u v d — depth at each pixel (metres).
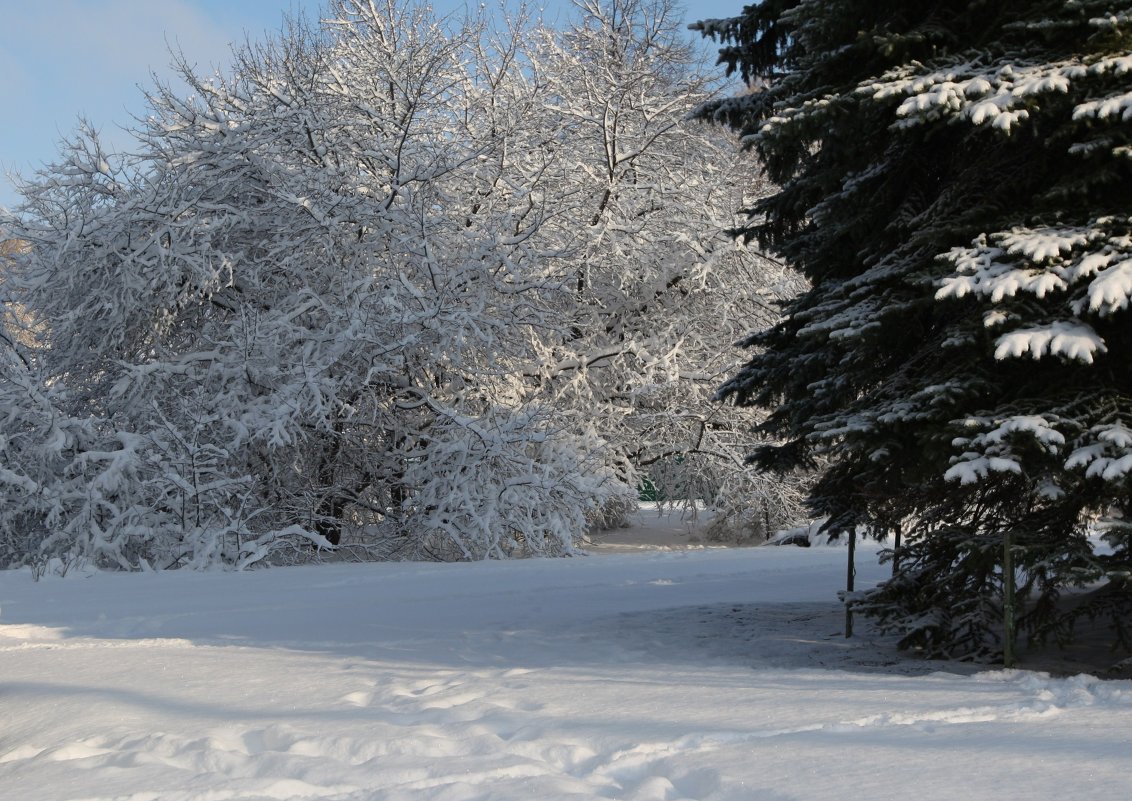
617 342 27.56
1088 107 7.67
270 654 9.51
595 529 31.77
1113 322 7.92
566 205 25.59
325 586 15.70
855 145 9.56
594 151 27.59
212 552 19.25
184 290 22.31
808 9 9.54
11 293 22.80
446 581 16.11
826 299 9.81
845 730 5.56
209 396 22.11
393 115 23.98
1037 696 6.43
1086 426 7.65
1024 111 7.80
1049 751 4.77
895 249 9.41
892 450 8.47
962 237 8.62
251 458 22.45
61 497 20.00
